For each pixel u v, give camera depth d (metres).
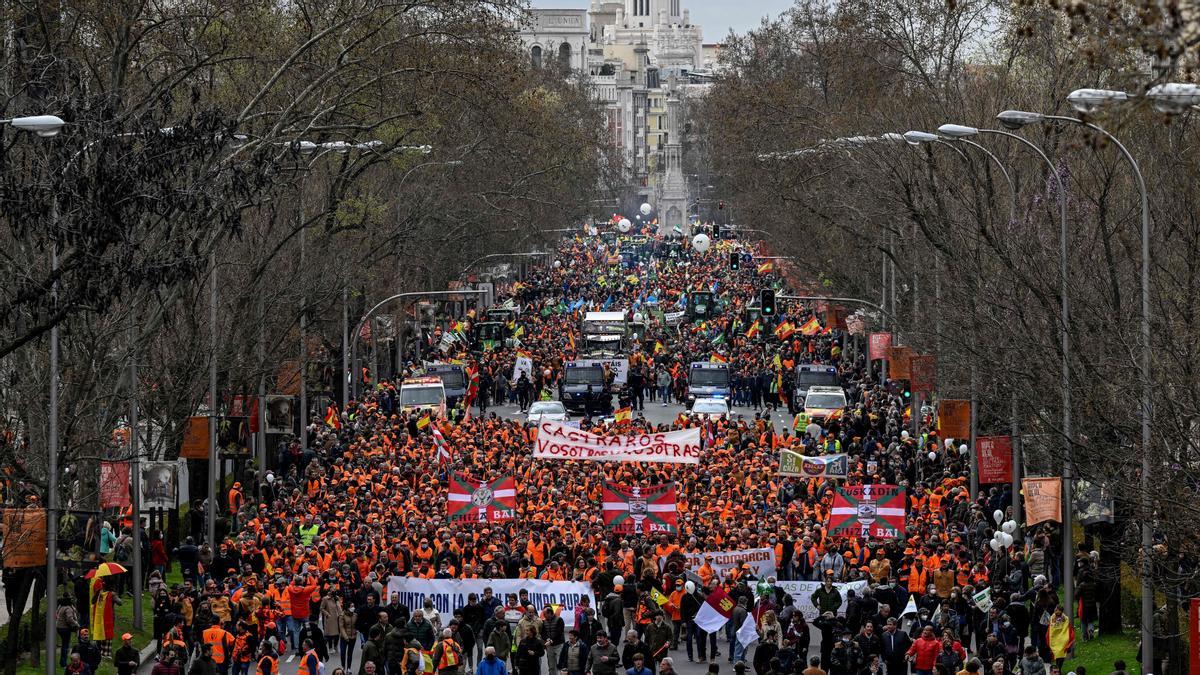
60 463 46.06
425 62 73.75
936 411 75.38
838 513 56.81
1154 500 39.44
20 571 45.88
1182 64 28.77
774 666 40.41
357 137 76.56
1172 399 39.69
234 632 46.94
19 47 47.59
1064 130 61.66
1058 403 48.62
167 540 64.06
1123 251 51.84
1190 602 36.00
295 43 70.19
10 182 40.09
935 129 67.50
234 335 65.25
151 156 42.03
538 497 63.06
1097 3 24.94
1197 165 45.81
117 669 42.75
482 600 47.69
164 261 43.00
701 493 66.06
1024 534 58.88
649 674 40.16
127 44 52.34
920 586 50.66
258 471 76.12
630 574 49.91
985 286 51.69
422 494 65.06
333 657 50.12
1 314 39.78
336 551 52.69
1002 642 45.84
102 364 49.31
